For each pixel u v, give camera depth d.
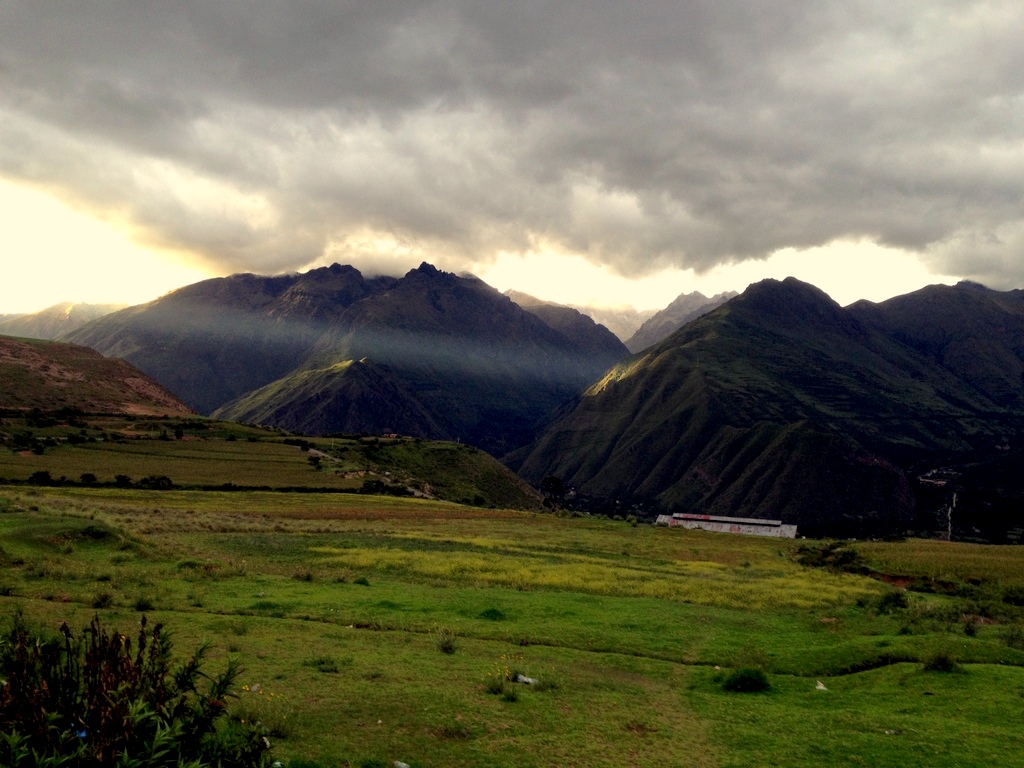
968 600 47.19
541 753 14.26
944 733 16.33
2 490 88.88
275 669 18.86
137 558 38.44
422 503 124.94
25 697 9.32
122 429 188.38
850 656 24.58
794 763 14.44
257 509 93.75
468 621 28.80
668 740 15.67
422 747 14.10
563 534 83.94
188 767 8.91
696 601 39.19
